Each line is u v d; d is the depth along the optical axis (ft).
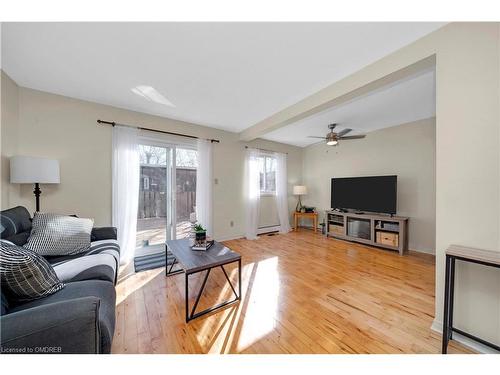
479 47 4.37
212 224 13.12
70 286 4.12
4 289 3.36
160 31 4.93
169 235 11.78
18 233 5.67
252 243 13.33
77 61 6.19
